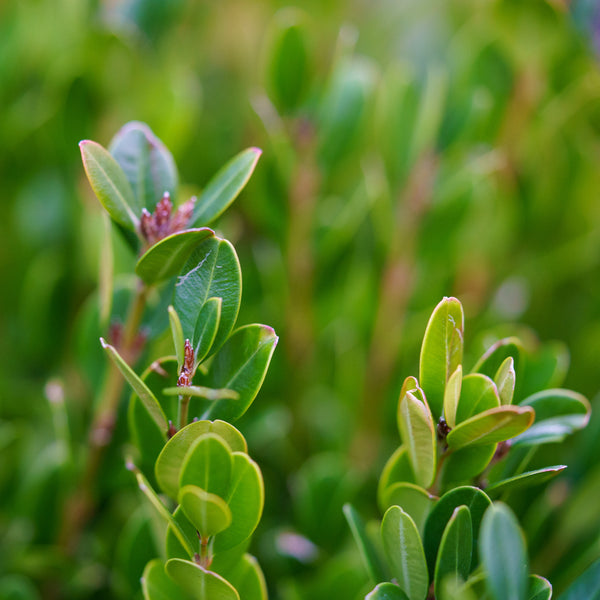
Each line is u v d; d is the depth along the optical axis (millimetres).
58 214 389
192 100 386
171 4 401
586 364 375
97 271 366
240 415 273
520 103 386
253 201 363
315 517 340
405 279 370
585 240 398
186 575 266
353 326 391
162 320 301
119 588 319
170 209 284
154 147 292
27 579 335
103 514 345
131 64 373
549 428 282
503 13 369
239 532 267
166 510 265
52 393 328
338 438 377
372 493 362
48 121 376
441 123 365
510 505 327
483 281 417
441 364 267
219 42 497
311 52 355
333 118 357
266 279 365
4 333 405
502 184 399
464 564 267
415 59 516
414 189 366
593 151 399
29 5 403
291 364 372
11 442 356
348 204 371
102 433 314
